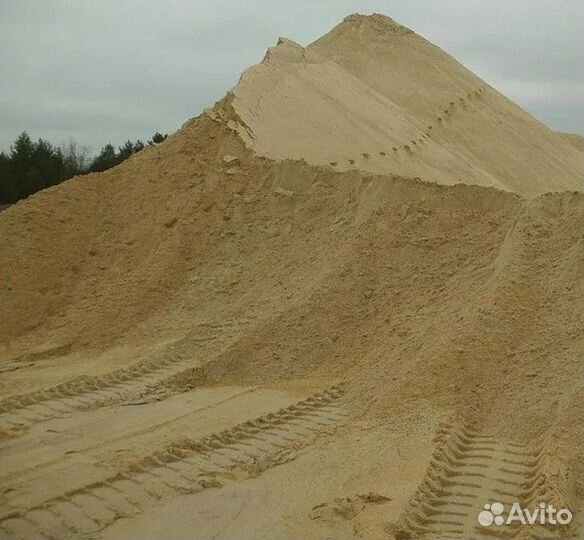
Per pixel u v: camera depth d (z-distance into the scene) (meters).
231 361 9.63
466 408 7.72
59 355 10.45
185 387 9.20
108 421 8.05
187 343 10.14
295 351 9.70
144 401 8.66
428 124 19.55
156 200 13.02
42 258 12.05
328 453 7.23
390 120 17.64
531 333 8.47
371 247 10.73
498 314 8.62
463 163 17.44
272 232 12.02
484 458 6.90
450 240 10.59
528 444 7.12
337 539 5.52
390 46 22.98
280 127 14.58
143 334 10.73
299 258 11.37
